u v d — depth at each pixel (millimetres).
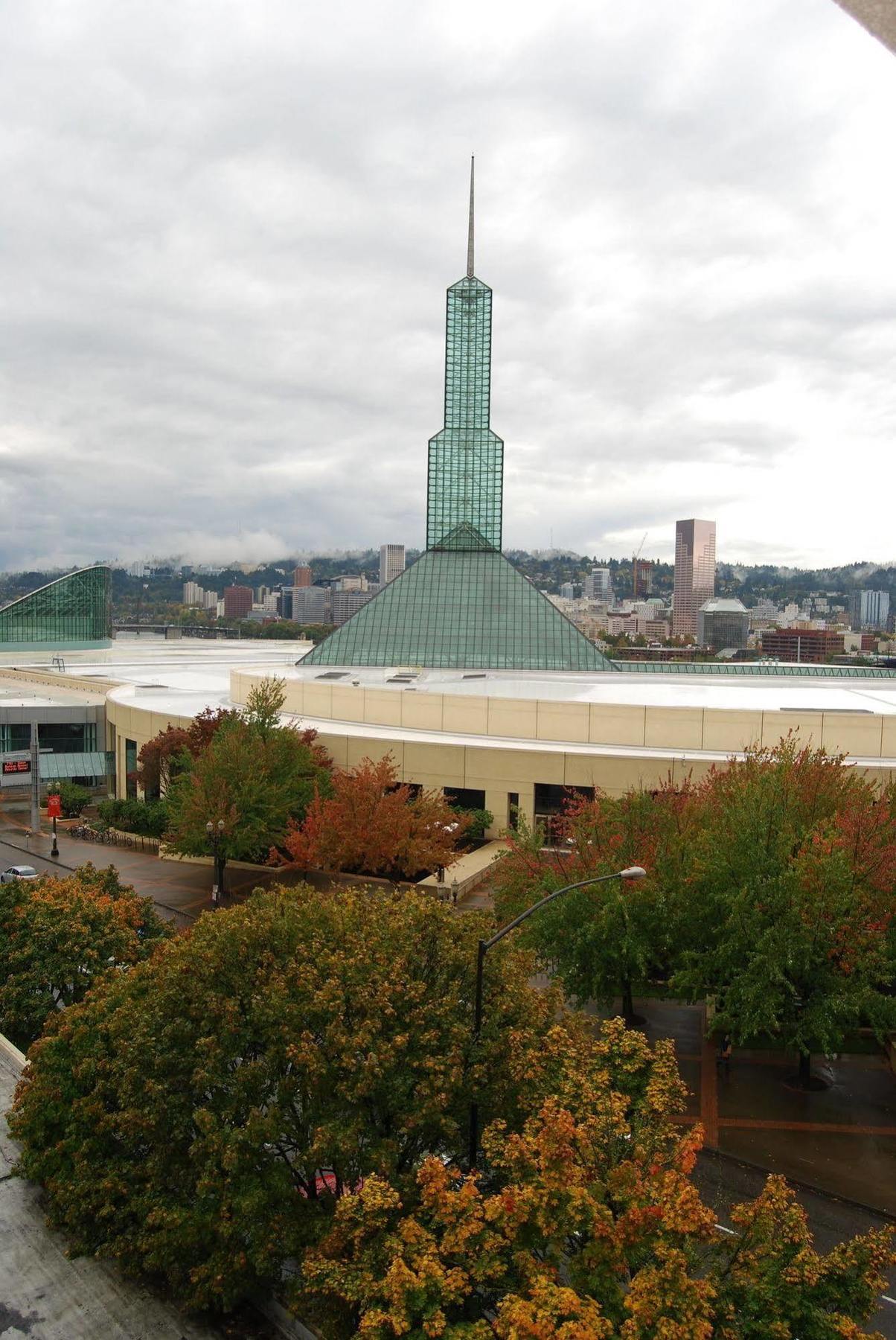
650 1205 15438
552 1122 16266
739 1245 15734
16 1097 23438
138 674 111188
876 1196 25328
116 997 23828
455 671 90812
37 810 67938
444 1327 14562
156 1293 20562
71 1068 22734
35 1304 20188
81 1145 21297
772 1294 14648
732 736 56531
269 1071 19328
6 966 31594
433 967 21328
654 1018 37281
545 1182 15711
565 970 32594
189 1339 19281
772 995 28438
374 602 99250
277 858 57156
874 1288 14773
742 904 29578
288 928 21953
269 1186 18312
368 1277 15281
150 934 35719
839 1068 33156
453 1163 19469
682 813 37219
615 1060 20547
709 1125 29016
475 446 112375
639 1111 19047
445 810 51625
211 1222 18547
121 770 79000
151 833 66000
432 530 111625
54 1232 22547
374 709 66875
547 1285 13977
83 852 63406
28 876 54688
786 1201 16328
